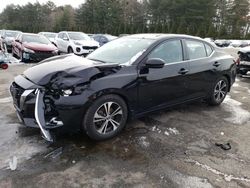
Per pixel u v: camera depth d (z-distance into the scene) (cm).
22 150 302
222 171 280
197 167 285
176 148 325
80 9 5944
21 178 253
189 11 4703
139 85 350
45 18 7369
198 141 348
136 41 407
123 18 5669
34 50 996
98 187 247
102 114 326
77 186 246
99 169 274
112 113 336
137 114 367
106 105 326
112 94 326
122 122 349
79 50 1236
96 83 309
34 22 7331
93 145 322
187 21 4666
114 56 388
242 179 267
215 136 366
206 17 4672
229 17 5031
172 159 299
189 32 4181
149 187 249
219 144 338
